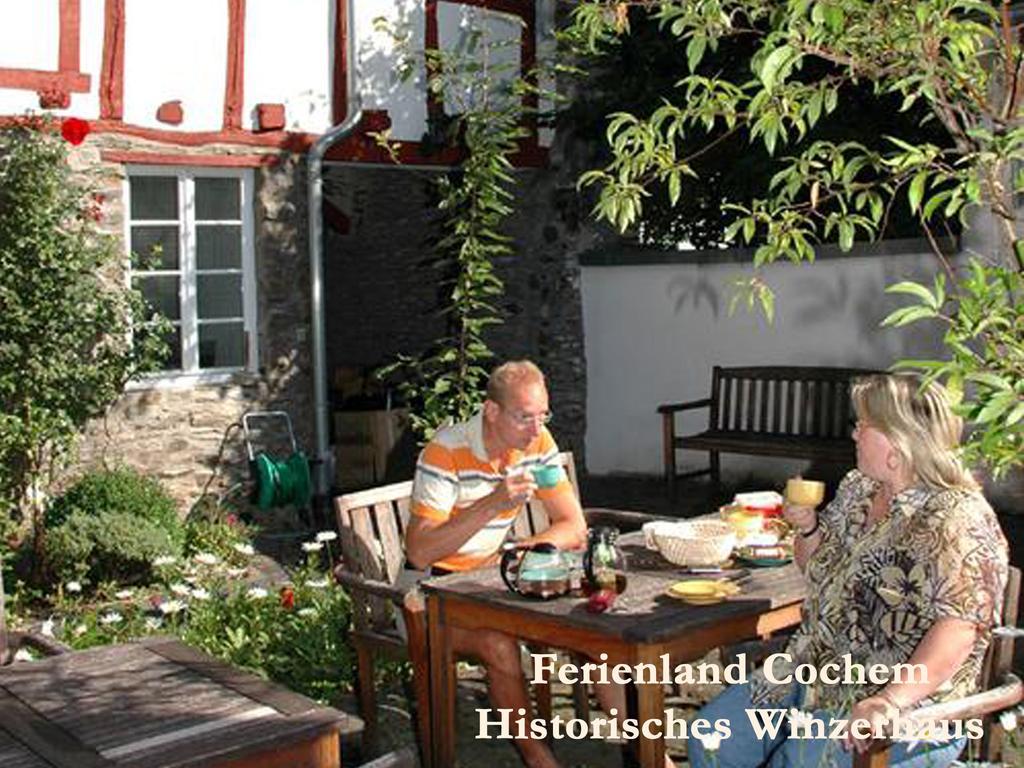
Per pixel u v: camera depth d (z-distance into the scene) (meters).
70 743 3.08
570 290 11.91
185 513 9.76
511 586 4.12
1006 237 3.27
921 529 3.35
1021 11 6.78
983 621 3.29
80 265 8.66
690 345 11.15
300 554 9.07
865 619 3.48
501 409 4.50
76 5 9.37
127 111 9.59
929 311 2.80
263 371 10.21
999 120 3.23
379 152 10.86
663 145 3.78
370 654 5.11
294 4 10.35
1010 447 2.81
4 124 8.80
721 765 3.81
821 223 9.81
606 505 10.45
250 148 10.13
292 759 3.17
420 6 11.05
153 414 9.62
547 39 11.73
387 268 13.99
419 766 4.89
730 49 10.16
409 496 5.34
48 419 8.53
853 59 3.27
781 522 4.79
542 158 11.87
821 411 9.83
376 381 13.01
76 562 7.87
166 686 3.49
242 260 10.20
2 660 4.10
